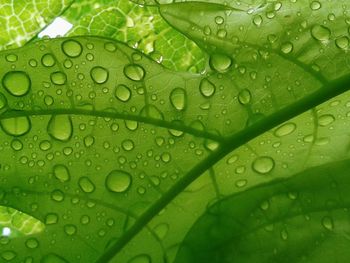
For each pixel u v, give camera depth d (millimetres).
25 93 100
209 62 106
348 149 103
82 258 96
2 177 98
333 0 109
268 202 100
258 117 104
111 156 101
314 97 105
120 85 103
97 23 136
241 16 108
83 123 101
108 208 99
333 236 97
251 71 106
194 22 107
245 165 103
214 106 104
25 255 95
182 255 97
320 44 107
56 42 102
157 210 100
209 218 99
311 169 102
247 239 98
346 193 100
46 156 99
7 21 128
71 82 101
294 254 97
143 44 136
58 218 98
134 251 97
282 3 109
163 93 104
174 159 102
